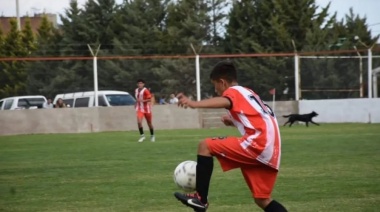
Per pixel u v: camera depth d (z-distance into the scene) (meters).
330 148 21.98
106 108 38.81
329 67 42.31
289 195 11.76
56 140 29.52
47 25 72.00
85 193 12.43
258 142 7.89
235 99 7.96
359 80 42.12
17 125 37.03
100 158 19.67
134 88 42.31
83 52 59.12
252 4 58.84
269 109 8.27
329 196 11.61
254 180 8.12
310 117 39.12
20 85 39.25
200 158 8.19
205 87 42.97
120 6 63.34
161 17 64.19
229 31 59.78
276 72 42.91
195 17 62.91
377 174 14.70
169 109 40.03
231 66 8.37
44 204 11.21
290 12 57.66
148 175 15.17
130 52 58.22
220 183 13.53
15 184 13.91
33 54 58.44
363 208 10.35
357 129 33.78
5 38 62.81
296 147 22.56
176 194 8.30
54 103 40.25
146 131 37.47
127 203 11.20
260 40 58.19
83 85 40.12
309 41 56.12
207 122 41.31
